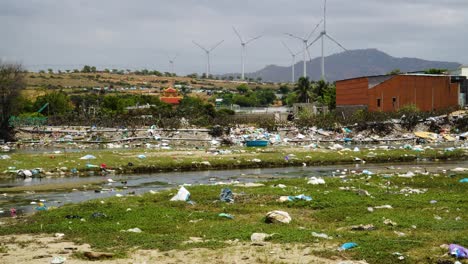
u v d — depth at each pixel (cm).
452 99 13025
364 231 2344
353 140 9106
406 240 2094
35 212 3111
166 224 2589
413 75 12788
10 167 5109
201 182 4619
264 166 5834
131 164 5469
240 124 11412
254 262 1886
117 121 11325
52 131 10269
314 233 2294
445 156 6494
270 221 2614
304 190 3647
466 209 2850
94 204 3173
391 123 10194
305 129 10106
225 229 2423
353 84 13512
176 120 11006
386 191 3544
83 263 1920
